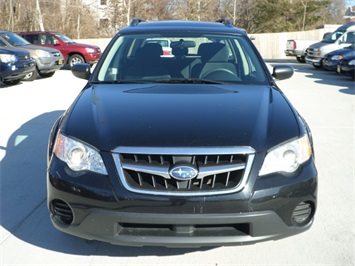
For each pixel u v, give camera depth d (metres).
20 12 35.59
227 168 2.56
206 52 4.20
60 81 12.90
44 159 5.12
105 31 41.91
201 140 2.62
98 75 3.96
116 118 2.91
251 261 2.98
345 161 5.17
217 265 2.92
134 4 41.75
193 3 41.03
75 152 2.71
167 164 2.56
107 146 2.64
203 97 3.33
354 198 4.05
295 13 42.56
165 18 42.75
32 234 3.33
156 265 2.91
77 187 2.61
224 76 3.93
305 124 3.25
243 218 2.53
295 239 3.27
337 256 3.04
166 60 4.12
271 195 2.57
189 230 2.56
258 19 43.72
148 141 2.62
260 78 3.91
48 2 37.44
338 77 14.70
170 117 2.90
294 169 2.70
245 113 3.00
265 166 2.62
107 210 2.55
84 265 2.92
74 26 38.69
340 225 3.50
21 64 11.38
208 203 2.51
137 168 2.56
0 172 4.67
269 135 2.74
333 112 8.12
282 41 31.11
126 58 4.14
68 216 2.72
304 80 13.64
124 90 3.54
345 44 17.34
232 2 44.91
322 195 4.11
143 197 2.52
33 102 8.95
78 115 3.02
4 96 9.74
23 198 3.99
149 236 2.57
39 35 17.05
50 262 2.96
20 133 6.34
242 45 4.27
